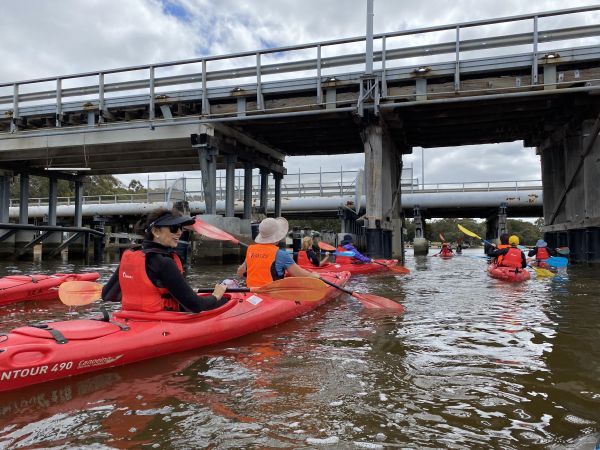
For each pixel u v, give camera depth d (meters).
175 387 3.35
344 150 23.03
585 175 15.09
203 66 15.88
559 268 13.59
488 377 3.58
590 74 13.09
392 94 14.60
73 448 2.41
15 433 2.59
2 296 6.95
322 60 14.93
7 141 18.86
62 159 22.23
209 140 16.47
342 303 7.38
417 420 2.79
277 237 5.76
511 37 13.35
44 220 38.94
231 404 3.03
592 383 3.45
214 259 17.33
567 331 5.18
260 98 15.49
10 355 3.21
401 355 4.20
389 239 17.72
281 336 4.97
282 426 2.70
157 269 4.09
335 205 29.98
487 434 2.60
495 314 6.27
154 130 17.00
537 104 14.89
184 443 2.48
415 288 9.38
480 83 13.91
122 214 35.75
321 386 3.38
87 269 15.73
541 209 30.92
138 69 16.48
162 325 4.16
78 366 3.53
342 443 2.49
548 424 2.74
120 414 2.86
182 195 32.72
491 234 37.19
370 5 14.12
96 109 17.33
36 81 17.91
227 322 4.73
